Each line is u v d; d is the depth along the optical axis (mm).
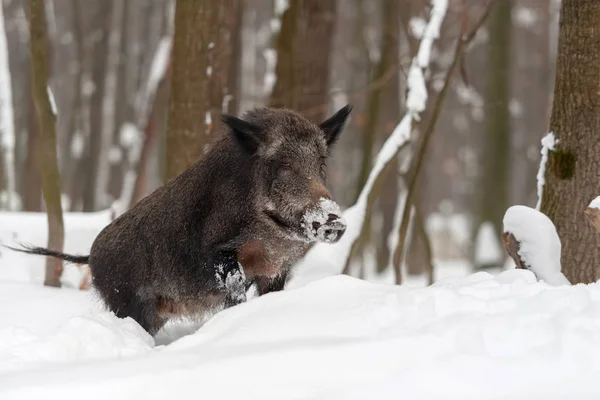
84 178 40219
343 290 7652
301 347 6059
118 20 46625
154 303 10609
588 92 9891
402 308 6863
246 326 6938
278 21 17328
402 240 14523
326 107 17172
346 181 49531
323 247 13719
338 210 9273
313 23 16844
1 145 21859
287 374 5852
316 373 5859
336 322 6762
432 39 14141
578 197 10000
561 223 10141
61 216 13430
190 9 13609
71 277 14617
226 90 14258
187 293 10398
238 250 10086
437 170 67438
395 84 30453
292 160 9703
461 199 72125
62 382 5820
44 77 13117
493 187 31219
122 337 7770
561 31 10203
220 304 10461
